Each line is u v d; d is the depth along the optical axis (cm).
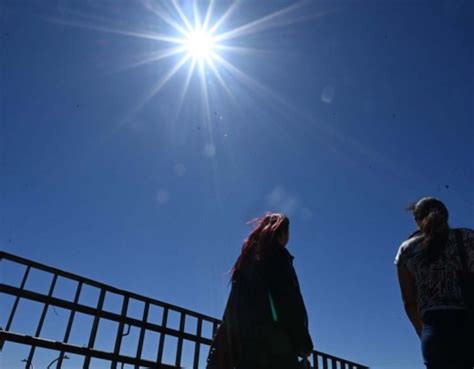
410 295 192
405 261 191
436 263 178
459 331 165
